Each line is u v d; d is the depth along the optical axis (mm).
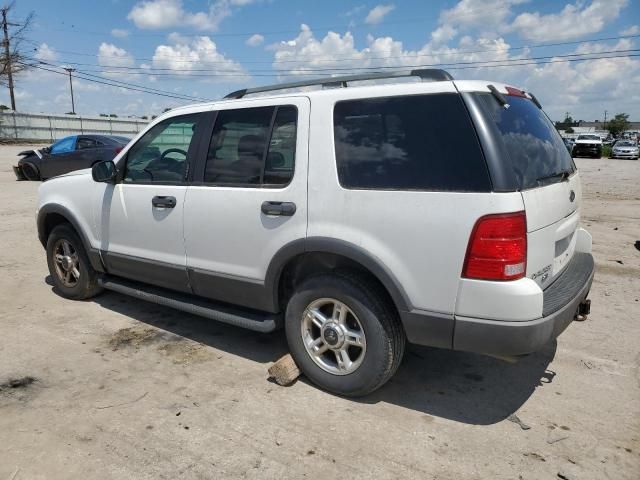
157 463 2768
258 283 3605
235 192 3648
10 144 41125
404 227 2951
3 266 6617
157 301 4340
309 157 3309
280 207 3393
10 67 43312
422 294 2943
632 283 5809
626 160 34781
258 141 3592
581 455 2818
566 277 3430
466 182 2797
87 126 48188
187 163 3992
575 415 3205
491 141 2779
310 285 3365
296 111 3428
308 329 3500
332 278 3260
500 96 3049
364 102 3172
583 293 3305
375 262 3039
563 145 3818
